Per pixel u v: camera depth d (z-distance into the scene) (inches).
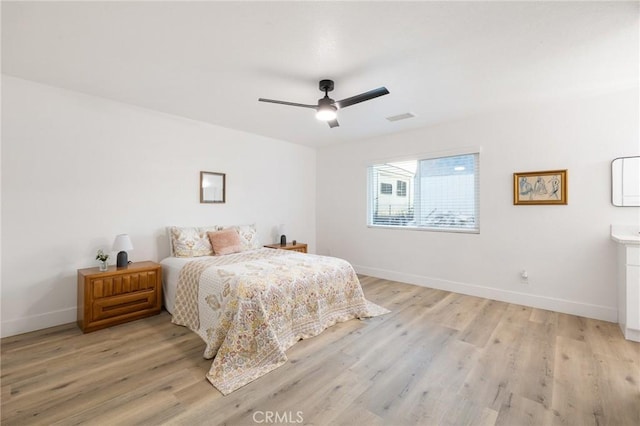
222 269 108.0
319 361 87.6
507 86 111.3
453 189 160.2
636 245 98.5
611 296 117.4
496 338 102.7
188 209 153.8
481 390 73.9
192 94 119.4
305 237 218.1
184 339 101.5
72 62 93.4
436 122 156.8
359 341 100.7
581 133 122.9
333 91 115.7
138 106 134.1
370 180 196.7
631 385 75.5
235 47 84.6
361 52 87.2
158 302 124.6
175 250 138.7
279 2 65.8
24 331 106.6
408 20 72.4
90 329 106.7
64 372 80.8
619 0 64.7
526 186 135.2
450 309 131.6
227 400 69.9
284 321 96.7
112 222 128.0
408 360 88.2
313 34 78.4
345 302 121.0
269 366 84.1
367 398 70.9
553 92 117.0
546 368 83.4
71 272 117.2
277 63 93.7
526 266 136.5
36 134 109.1
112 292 112.1
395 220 185.0
